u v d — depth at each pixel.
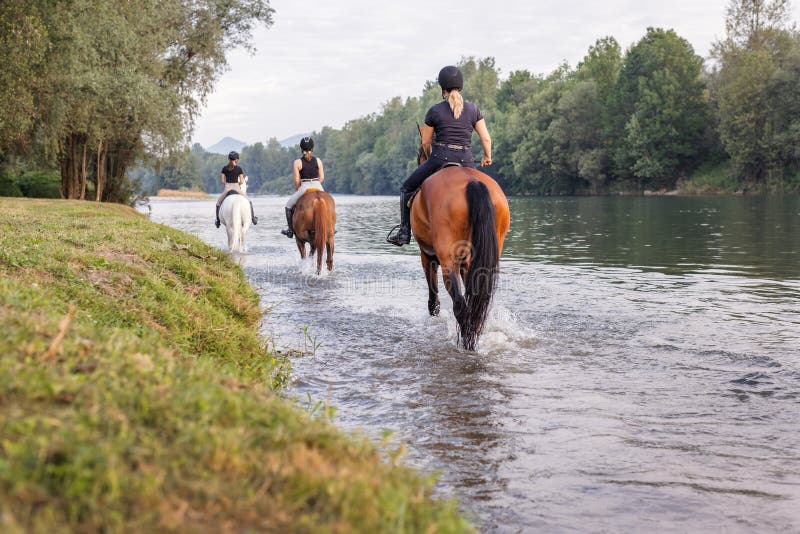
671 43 76.56
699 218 29.47
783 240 18.41
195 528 2.18
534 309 8.87
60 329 3.55
